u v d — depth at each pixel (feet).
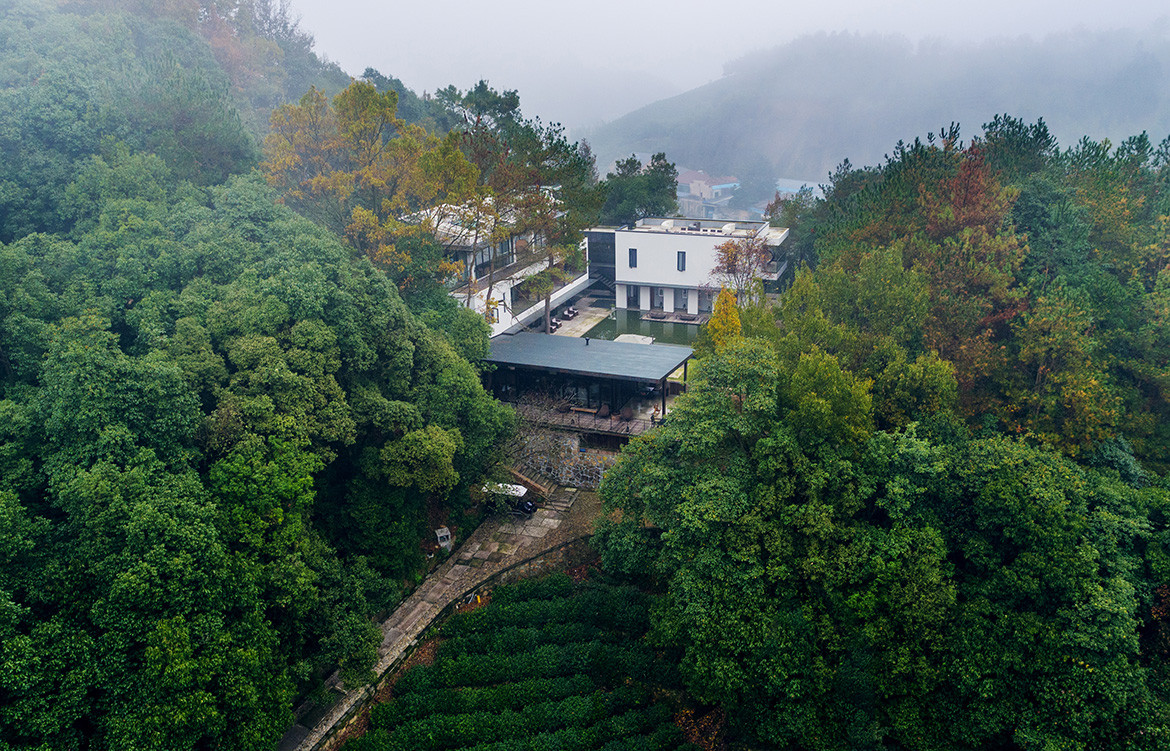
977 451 106.93
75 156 158.51
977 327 140.05
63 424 90.17
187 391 100.78
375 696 113.80
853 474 104.27
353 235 171.83
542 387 188.75
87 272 123.75
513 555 142.92
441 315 160.97
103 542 83.92
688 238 275.39
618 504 124.16
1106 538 99.04
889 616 99.19
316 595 102.89
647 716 108.78
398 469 121.60
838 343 126.21
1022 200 161.99
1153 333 133.80
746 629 99.60
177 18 297.94
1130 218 168.04
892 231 164.55
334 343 122.11
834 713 97.91
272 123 182.91
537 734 106.01
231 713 85.92
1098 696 90.07
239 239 135.74
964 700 97.09
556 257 237.04
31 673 74.38
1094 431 122.93
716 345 149.89
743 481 108.06
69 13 248.93
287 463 102.58
